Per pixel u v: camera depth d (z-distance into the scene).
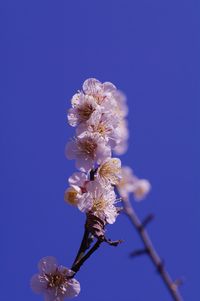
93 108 0.61
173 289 0.59
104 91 0.61
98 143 0.60
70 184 0.59
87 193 0.58
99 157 0.60
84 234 0.57
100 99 0.61
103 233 0.57
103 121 0.60
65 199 0.59
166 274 0.59
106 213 0.58
